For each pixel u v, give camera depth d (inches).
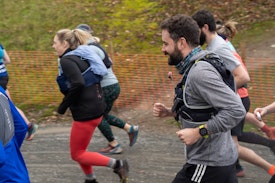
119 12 529.0
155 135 317.7
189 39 154.2
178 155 283.0
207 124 149.6
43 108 378.9
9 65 418.3
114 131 329.4
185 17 155.7
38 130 343.0
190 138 150.9
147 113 356.8
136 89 377.7
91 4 548.7
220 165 157.6
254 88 348.8
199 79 148.3
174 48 155.3
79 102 226.4
